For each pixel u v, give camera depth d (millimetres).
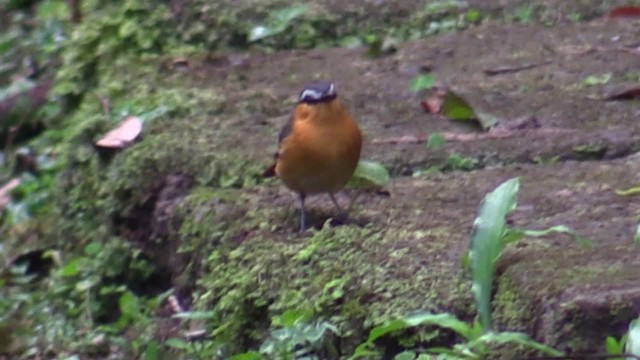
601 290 6668
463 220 8617
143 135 11242
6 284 12336
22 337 10273
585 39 13312
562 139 10398
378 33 14312
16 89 16156
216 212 9266
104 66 13969
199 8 14109
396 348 7289
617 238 7754
